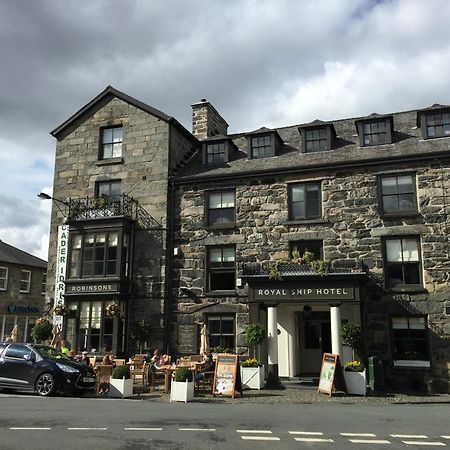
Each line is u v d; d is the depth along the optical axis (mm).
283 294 17891
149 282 20812
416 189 18703
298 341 20250
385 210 18953
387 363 17781
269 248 19875
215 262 20609
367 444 7996
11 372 14672
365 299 18391
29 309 36406
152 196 21641
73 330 20703
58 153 23734
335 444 7945
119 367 14602
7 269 35188
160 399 14039
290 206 20109
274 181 20422
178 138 22938
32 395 14188
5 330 34469
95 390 15484
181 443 7738
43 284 38219
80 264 21188
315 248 19516
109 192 22656
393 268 18531
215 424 9508
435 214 18266
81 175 23094
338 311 17453
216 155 22438
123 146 22688
